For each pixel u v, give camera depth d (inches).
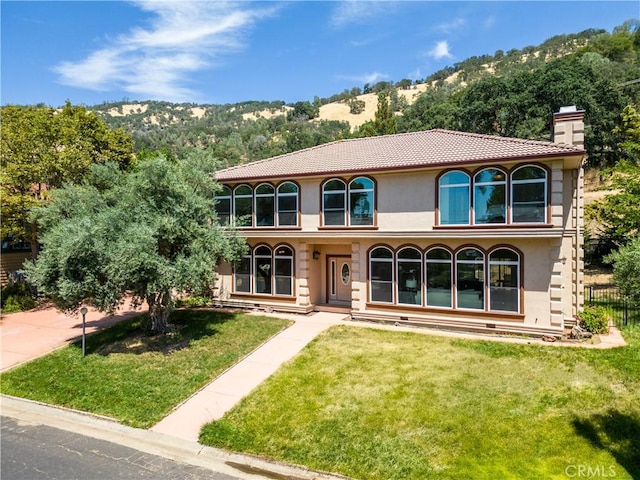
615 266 343.0
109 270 506.3
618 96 1670.8
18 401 444.8
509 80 2031.3
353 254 704.4
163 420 388.8
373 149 780.6
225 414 390.3
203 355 542.0
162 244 567.5
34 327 722.8
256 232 768.3
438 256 639.1
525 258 581.0
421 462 303.7
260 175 757.3
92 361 537.0
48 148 884.6
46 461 323.9
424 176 642.2
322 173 697.6
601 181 1505.9
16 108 908.0
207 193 695.1
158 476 301.7
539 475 282.5
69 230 532.1
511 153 576.7
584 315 591.2
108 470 310.2
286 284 772.6
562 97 1752.0
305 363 502.3
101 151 1006.4
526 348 521.3
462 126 2142.0
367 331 625.6
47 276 538.6
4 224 836.6
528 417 355.9
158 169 569.6
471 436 332.2
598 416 353.1
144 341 605.6
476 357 498.9
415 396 402.0
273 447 334.6
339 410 382.9
